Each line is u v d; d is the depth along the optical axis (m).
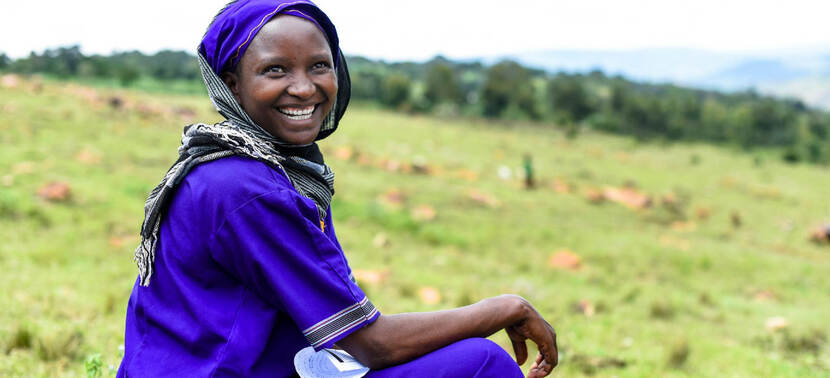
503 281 10.08
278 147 1.76
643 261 13.74
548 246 14.18
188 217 1.56
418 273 9.73
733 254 15.52
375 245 12.02
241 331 1.54
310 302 1.53
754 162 48.03
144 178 15.77
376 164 25.08
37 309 4.94
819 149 59.66
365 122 43.84
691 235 19.66
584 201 23.05
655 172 36.16
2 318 4.53
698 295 10.68
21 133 19.73
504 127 58.75
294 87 1.66
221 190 1.53
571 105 70.81
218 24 1.71
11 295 5.28
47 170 14.69
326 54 1.72
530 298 8.52
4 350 3.88
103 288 6.19
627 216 21.48
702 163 44.44
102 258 8.05
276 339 1.63
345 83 2.02
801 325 8.43
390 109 64.88
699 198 28.17
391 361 1.61
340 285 1.55
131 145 21.22
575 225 18.06
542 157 36.50
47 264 7.25
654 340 6.59
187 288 1.57
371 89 67.44
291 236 1.54
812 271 14.66
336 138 32.91
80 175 14.80
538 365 1.89
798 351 7.00
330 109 1.89
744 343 7.27
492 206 19.14
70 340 4.11
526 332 1.80
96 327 4.62
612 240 15.52
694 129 66.94
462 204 18.77
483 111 68.69
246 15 1.67
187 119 31.30
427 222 15.02
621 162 39.50
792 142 65.31
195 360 1.56
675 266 13.73
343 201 15.34
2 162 14.72
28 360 3.74
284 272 1.53
